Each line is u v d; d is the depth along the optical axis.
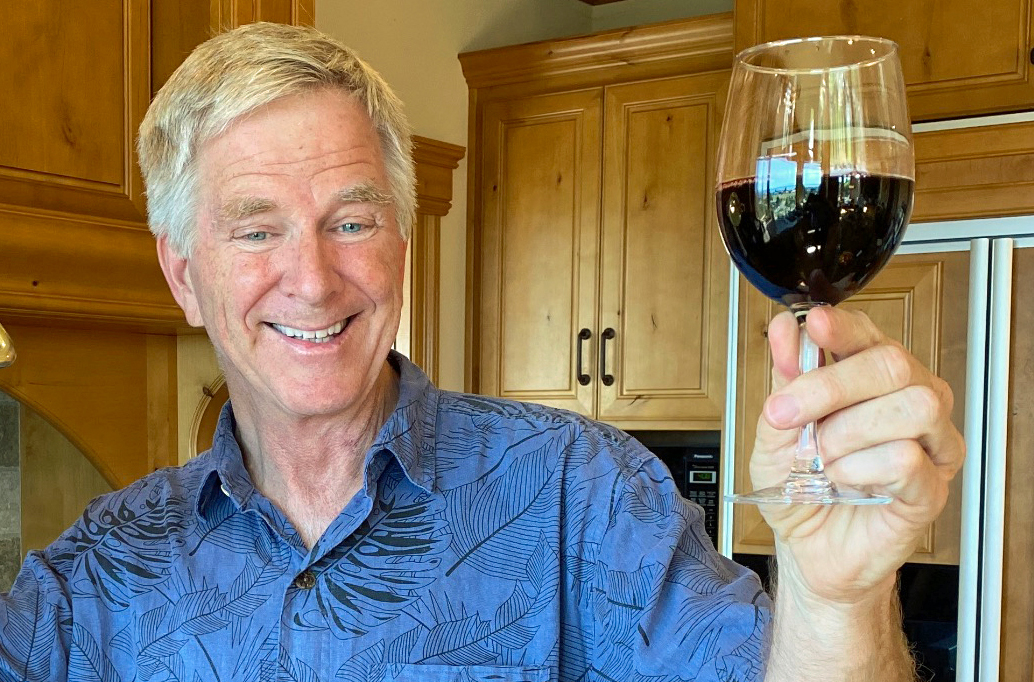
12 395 1.95
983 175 2.19
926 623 2.20
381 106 1.14
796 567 0.75
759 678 0.85
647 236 3.04
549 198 3.19
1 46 1.66
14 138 1.68
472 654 1.11
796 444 0.69
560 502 1.14
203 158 1.10
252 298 1.08
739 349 2.49
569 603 1.13
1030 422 2.12
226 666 1.12
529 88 3.22
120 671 1.16
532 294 3.21
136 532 1.20
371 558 1.12
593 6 3.71
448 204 3.20
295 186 1.07
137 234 1.85
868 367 0.62
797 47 0.66
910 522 0.67
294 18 2.04
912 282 2.26
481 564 1.13
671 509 1.13
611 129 3.09
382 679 1.09
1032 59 2.18
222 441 1.17
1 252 1.65
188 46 1.92
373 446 1.12
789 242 0.64
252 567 1.14
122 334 2.12
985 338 2.15
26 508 2.12
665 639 1.03
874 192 0.63
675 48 2.98
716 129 2.94
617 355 3.08
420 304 3.14
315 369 1.09
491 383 3.27
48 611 1.17
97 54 1.80
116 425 2.11
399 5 3.06
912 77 2.31
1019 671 2.11
